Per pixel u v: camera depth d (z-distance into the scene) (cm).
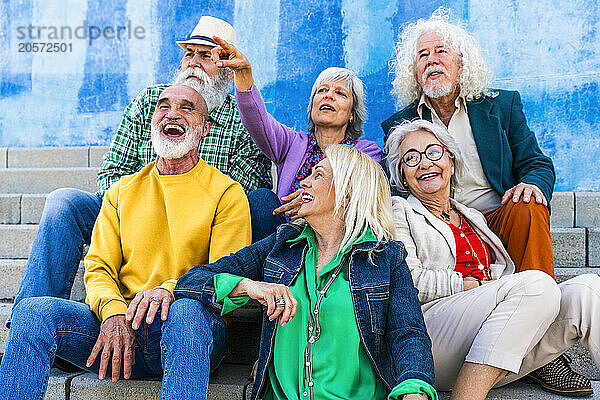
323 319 174
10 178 360
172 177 214
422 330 169
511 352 178
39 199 325
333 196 183
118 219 213
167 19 449
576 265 277
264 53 439
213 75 279
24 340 172
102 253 206
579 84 401
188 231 208
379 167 190
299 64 436
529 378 209
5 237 296
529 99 407
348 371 170
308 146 275
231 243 206
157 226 210
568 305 188
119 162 265
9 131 453
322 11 434
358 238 180
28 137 453
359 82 274
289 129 279
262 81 439
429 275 201
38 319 176
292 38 437
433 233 211
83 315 187
